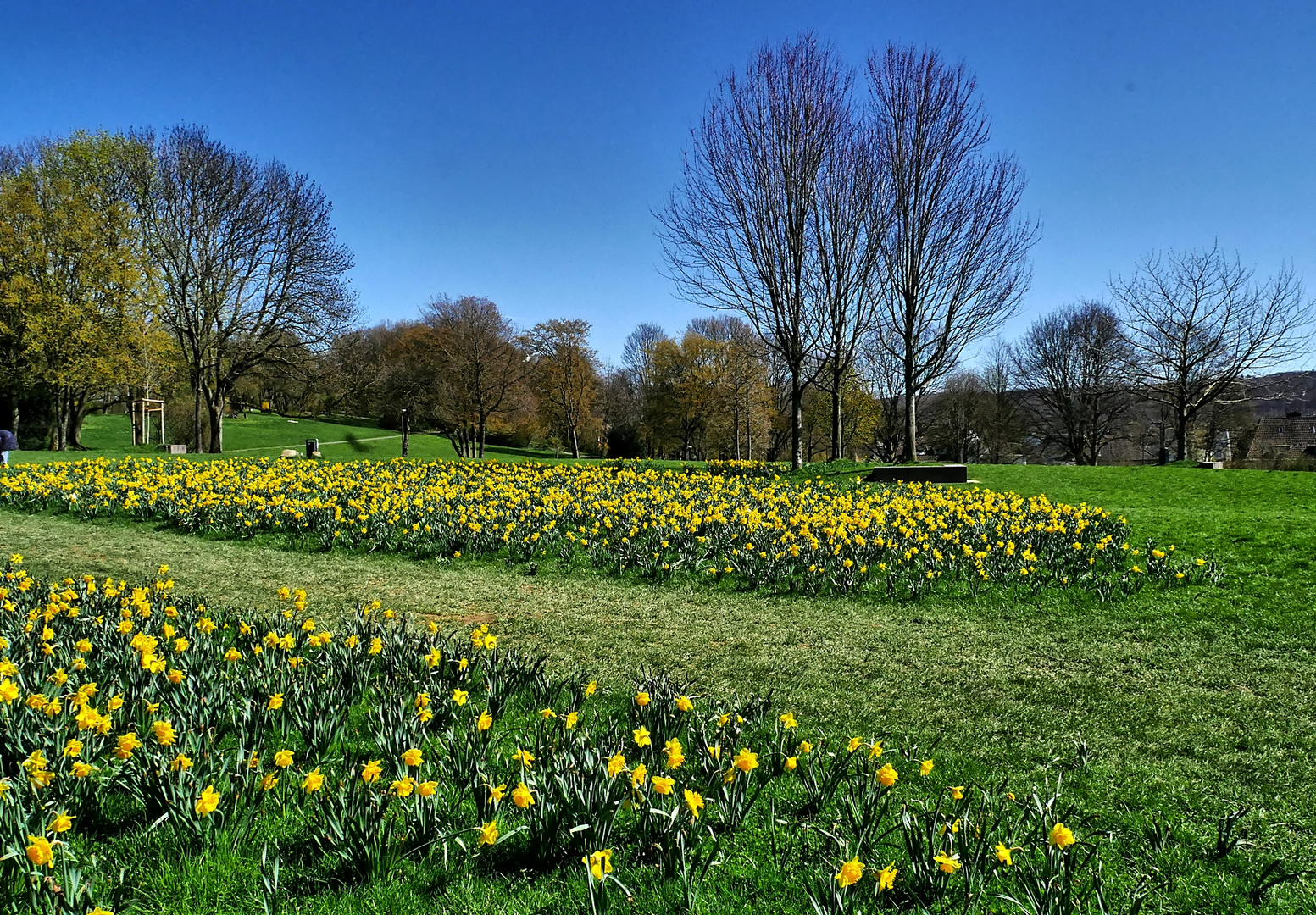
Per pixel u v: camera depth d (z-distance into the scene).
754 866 3.34
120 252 32.12
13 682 4.42
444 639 6.58
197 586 9.30
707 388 51.66
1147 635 7.45
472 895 3.06
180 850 3.22
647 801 3.44
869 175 25.52
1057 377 52.91
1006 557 10.11
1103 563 10.05
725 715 4.60
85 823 3.45
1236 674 6.31
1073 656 6.91
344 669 5.23
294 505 13.67
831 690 6.07
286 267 33.97
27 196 31.42
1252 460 43.78
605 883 3.01
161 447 35.75
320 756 4.19
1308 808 4.12
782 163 24.86
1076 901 2.99
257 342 34.69
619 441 68.12
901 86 27.05
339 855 3.14
